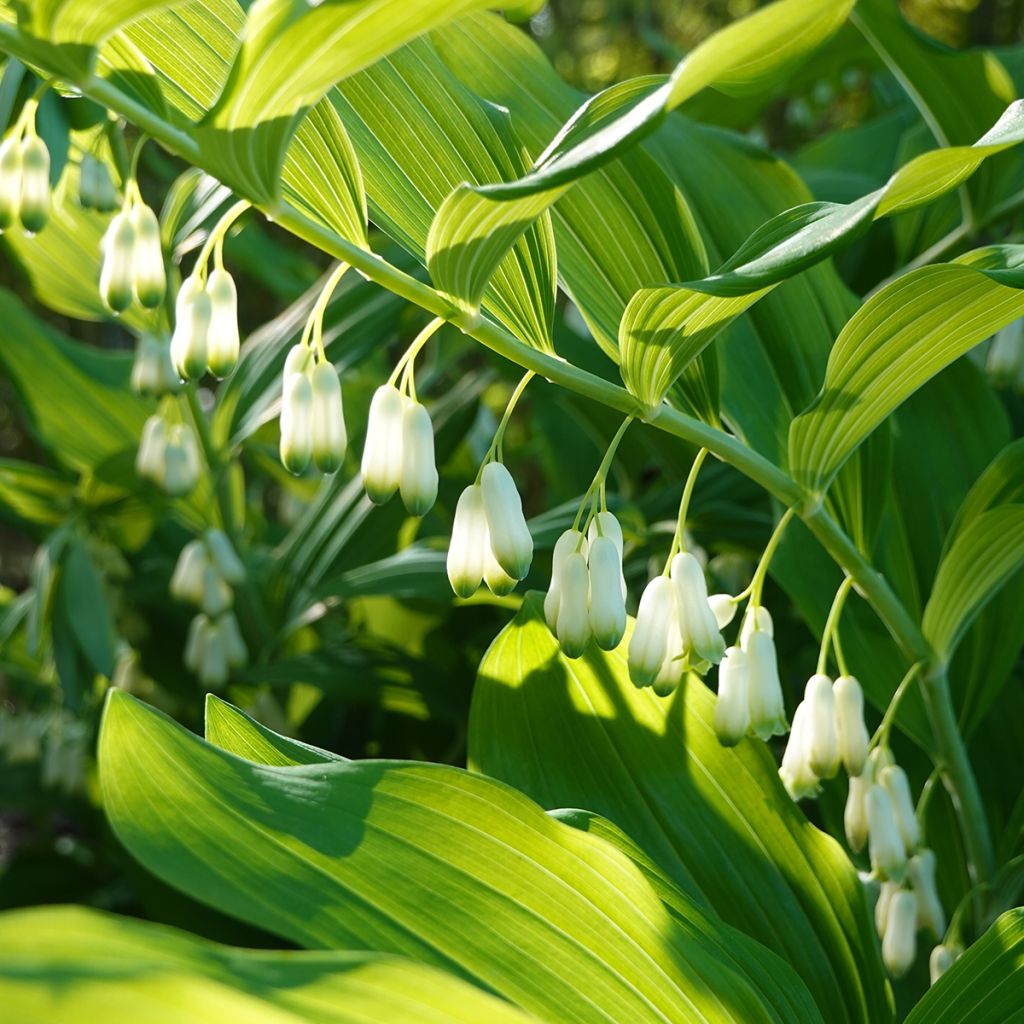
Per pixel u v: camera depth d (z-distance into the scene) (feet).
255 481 4.83
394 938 2.00
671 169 2.43
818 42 1.95
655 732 2.24
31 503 3.23
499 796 2.06
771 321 2.34
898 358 2.10
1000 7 5.65
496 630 2.93
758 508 2.66
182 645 3.30
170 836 1.98
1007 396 2.70
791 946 2.20
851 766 2.21
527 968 2.02
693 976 2.05
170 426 2.73
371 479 2.08
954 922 2.29
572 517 2.59
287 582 3.07
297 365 2.09
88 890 3.42
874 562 2.39
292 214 2.04
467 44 2.41
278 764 2.11
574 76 7.33
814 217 2.06
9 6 1.98
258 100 1.95
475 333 2.09
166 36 2.09
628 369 2.10
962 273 2.02
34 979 1.81
